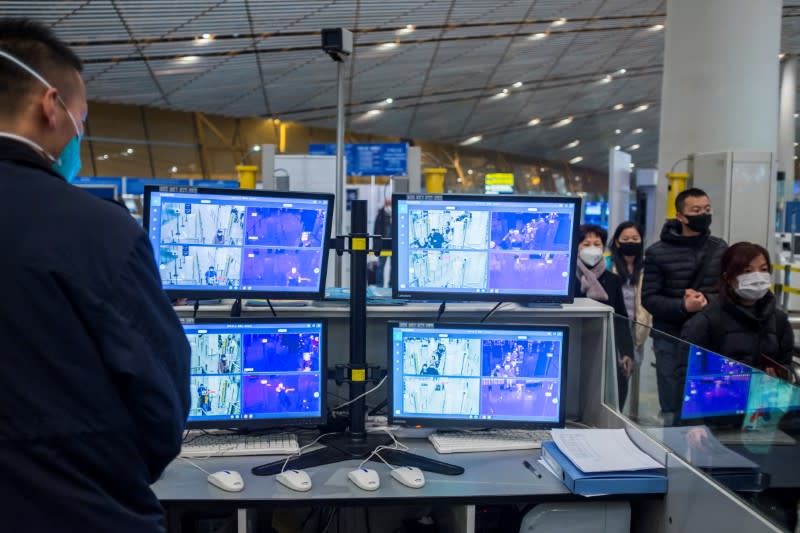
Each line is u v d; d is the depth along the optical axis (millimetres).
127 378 896
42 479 856
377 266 6625
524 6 8945
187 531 2053
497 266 2082
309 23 8711
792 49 13039
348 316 2211
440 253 2084
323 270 2064
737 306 2385
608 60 13008
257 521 1985
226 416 2016
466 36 10375
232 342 2008
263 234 2016
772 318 2406
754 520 1398
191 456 1976
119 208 980
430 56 11453
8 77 938
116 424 898
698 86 5730
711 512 1562
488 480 1838
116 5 7301
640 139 23844
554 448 1955
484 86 14508
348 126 17453
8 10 7230
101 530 882
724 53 5625
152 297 958
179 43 9031
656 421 1864
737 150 5395
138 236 959
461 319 2285
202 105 13547
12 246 867
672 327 3111
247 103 13680
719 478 1547
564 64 13109
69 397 870
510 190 13055
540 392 2074
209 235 1990
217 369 2006
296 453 2002
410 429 2184
